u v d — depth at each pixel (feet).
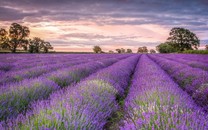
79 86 18.84
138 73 37.76
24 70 34.81
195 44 278.46
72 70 34.04
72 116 10.37
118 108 18.03
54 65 46.24
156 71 35.99
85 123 10.01
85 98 14.75
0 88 18.54
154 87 18.78
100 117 13.17
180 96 15.31
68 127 9.34
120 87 23.97
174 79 35.91
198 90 20.30
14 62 58.75
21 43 242.78
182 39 279.49
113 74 29.91
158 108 11.59
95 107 13.57
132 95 18.12
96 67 47.06
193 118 9.82
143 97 15.17
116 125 14.55
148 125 9.50
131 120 11.02
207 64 51.11
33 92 17.52
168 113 10.76
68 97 14.43
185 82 28.91
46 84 20.54
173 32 283.38
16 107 14.73
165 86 19.84
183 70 36.86
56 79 25.75
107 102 15.89
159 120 9.61
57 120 9.36
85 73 36.63
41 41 263.70
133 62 71.26
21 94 16.22
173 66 48.37
